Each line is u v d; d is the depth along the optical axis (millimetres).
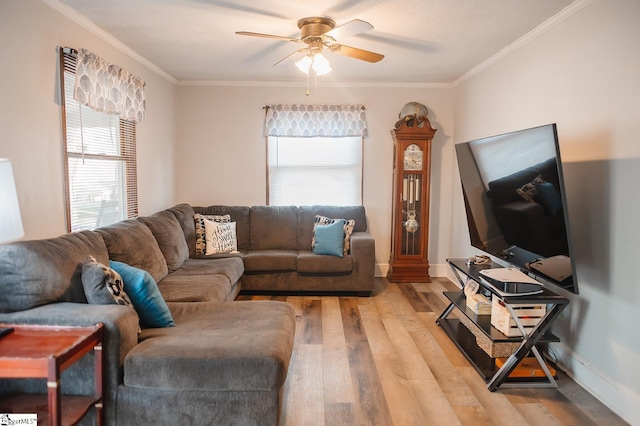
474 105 4312
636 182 2129
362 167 5070
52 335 1745
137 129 3885
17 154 2324
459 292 3496
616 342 2268
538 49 3072
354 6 2648
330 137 5023
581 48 2568
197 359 1837
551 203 2266
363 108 4957
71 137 2846
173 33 3215
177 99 4973
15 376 1526
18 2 2307
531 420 2160
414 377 2600
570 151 2689
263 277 4266
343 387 2467
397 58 3859
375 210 5125
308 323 3518
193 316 2387
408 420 2143
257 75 4648
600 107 2398
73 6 2689
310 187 5117
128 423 1876
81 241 2400
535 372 2555
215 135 5035
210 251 4254
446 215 5137
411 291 4504
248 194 5109
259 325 2227
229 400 1867
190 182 5090
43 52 2523
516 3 2592
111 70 3152
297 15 2811
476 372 2674
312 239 4641
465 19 2875
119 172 3557
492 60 3824
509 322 2586
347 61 3975
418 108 4727
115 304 2021
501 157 2746
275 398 1876
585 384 2486
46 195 2570
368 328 3414
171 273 3408
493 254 3186
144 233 3115
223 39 3352
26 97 2385
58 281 2051
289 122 4949
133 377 1840
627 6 2176
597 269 2422
